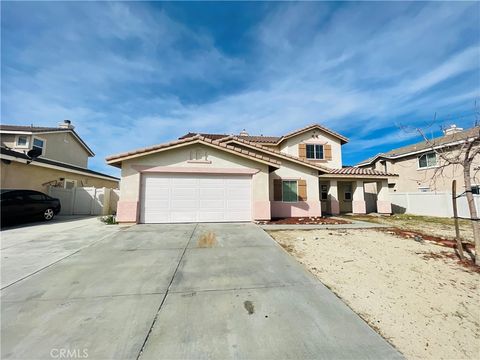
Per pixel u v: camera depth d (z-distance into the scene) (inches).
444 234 340.2
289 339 99.8
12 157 463.2
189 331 104.6
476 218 204.2
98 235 303.9
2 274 169.8
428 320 117.6
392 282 163.8
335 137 713.0
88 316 115.9
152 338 99.2
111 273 173.9
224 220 418.0
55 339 97.8
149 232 323.0
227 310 123.3
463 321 117.4
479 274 180.2
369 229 366.6
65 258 208.4
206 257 214.5
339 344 97.1
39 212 436.1
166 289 147.8
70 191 588.4
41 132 662.5
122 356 88.0
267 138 800.3
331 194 623.2
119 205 389.1
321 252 234.8
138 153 389.7
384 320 116.6
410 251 240.5
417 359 89.8
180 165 410.3
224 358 87.9
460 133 603.2
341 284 159.2
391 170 848.3
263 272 178.7
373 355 91.1
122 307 125.2
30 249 237.3
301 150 688.4
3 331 102.7
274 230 347.6
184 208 408.2
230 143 512.4
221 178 423.8
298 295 141.8
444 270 187.9
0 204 368.8
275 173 526.9
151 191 402.3
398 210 717.3
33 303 128.3
